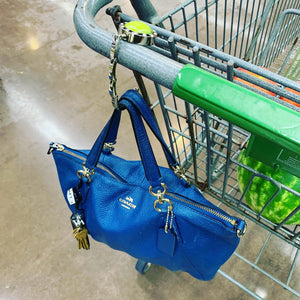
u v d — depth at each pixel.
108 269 1.64
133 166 0.84
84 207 0.82
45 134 2.21
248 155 0.68
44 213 1.84
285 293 1.50
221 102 0.42
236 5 3.23
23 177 1.99
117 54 0.50
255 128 0.41
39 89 2.51
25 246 1.72
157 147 2.10
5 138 2.19
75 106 2.39
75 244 1.73
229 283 1.55
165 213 0.69
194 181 1.05
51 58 2.78
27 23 3.16
